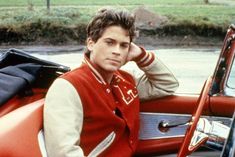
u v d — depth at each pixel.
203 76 9.77
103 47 2.24
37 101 2.28
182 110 2.93
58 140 2.04
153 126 2.93
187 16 18.81
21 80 2.35
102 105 2.23
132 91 2.52
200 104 2.06
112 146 2.35
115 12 2.23
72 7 20.22
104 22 2.22
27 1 21.97
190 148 2.17
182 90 7.77
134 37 2.33
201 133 2.32
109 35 2.23
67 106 2.11
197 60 12.75
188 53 14.51
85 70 2.23
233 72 2.82
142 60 2.67
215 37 17.72
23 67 2.49
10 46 16.39
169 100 2.89
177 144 2.94
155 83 2.79
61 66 2.69
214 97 2.86
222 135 2.51
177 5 22.50
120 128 2.35
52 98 2.13
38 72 2.50
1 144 1.92
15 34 16.84
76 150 2.06
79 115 2.16
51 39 16.92
